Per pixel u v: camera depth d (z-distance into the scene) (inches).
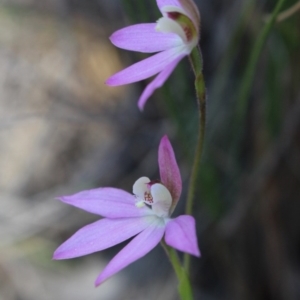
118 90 15.6
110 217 9.9
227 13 13.0
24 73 16.5
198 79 9.8
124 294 14.7
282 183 13.2
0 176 17.0
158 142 14.0
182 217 9.6
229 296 13.9
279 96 12.5
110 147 15.8
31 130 17.3
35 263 15.6
